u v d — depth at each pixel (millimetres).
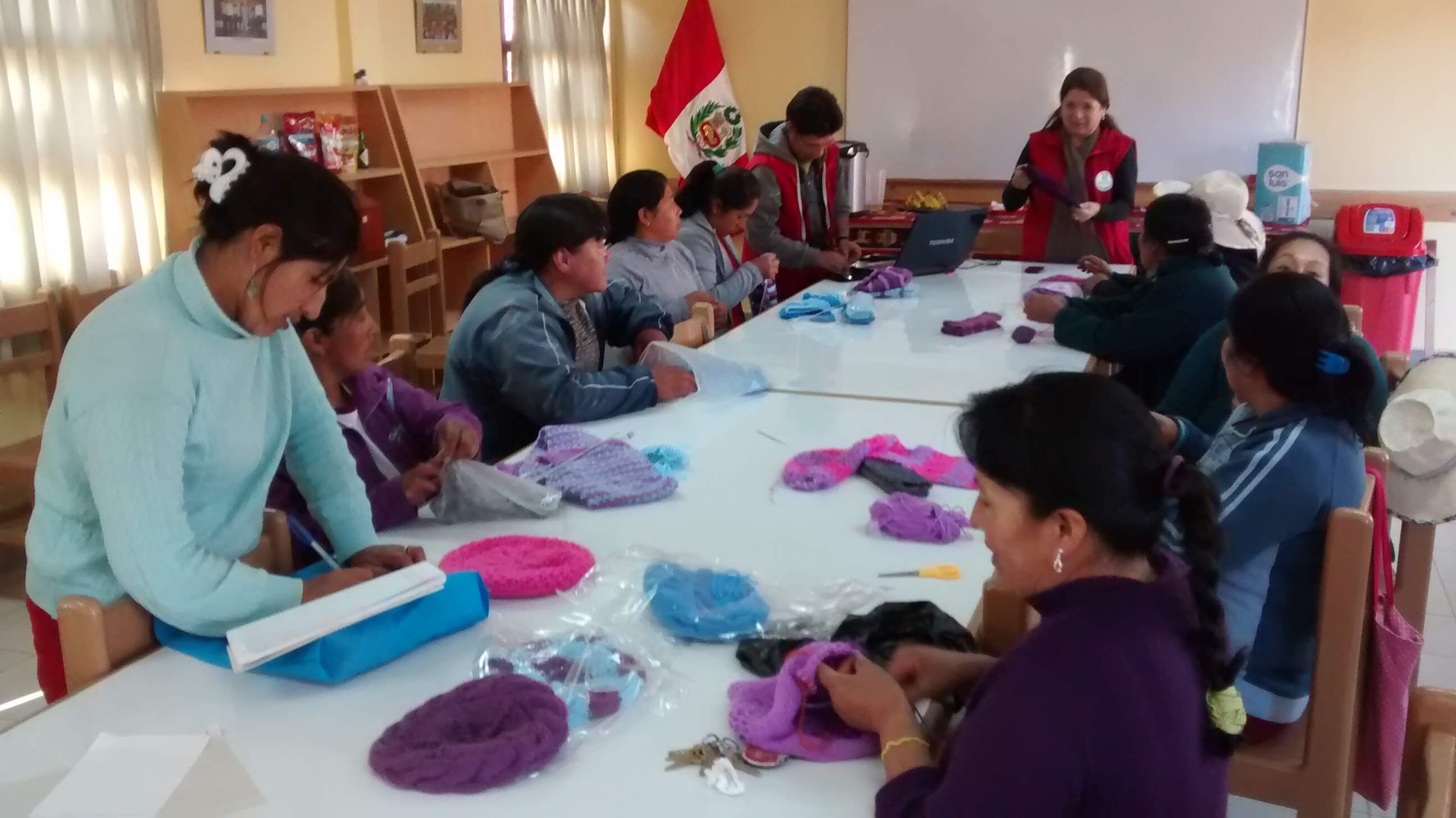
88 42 3584
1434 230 5059
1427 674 2701
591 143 6277
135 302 1208
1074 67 5406
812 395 2396
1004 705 878
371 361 1988
